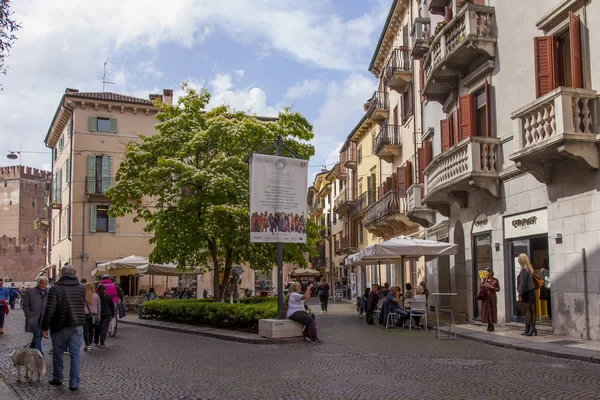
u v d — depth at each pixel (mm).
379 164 37938
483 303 16734
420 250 18922
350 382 9375
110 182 42312
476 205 19391
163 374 10742
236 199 24219
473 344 14102
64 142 45656
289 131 26359
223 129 24359
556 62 14758
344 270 53344
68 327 9508
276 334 15750
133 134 43250
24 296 12688
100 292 15719
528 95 16188
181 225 24328
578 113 13273
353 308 35750
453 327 17141
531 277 14727
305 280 71000
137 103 43031
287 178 16984
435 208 21984
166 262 25500
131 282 42500
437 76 20797
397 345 14273
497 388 8594
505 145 17422
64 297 9555
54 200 48625
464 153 18125
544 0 15453
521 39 16531
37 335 12688
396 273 33375
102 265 33031
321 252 67750
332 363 11516
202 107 26672
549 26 15070
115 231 42344
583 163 13359
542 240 15844
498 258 17844
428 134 25172
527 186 16266
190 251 25062
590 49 13594
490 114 18219
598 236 13344
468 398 7996
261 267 25547
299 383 9422
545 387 8594
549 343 13031
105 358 13211
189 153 24969
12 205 95250
